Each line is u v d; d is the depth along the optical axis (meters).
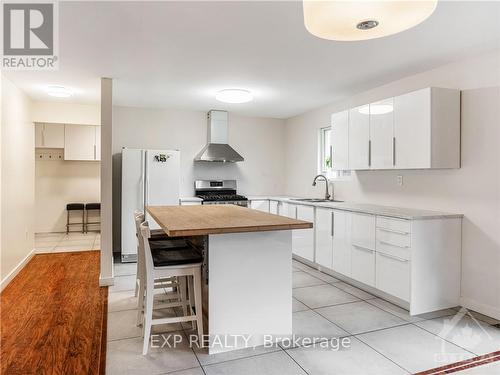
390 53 3.10
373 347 2.44
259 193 6.43
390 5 1.38
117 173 5.55
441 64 3.38
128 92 4.60
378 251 3.40
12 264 4.14
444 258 3.15
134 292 3.62
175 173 5.13
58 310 3.12
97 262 4.95
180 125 5.85
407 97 3.33
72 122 5.30
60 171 7.39
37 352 2.36
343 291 3.64
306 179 5.91
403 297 3.10
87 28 2.59
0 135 3.64
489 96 3.01
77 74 3.75
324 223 4.28
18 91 4.33
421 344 2.49
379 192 4.25
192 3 2.22
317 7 1.40
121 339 2.55
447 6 2.23
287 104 5.29
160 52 3.10
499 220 2.94
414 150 3.26
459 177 3.26
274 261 2.49
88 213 7.56
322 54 3.13
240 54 3.15
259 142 6.43
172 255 2.51
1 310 3.13
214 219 2.59
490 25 2.51
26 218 4.83
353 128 4.10
